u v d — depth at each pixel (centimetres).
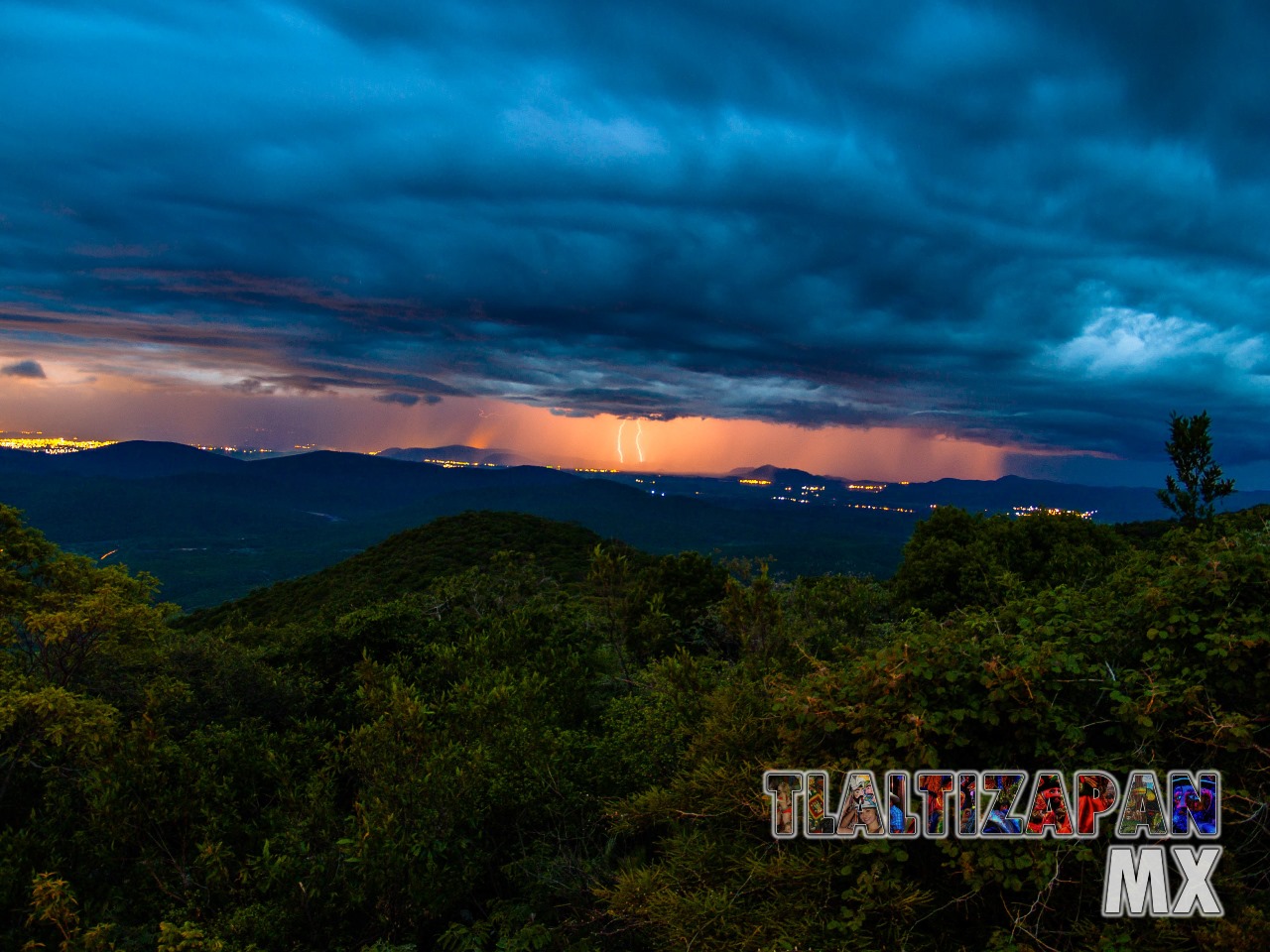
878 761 293
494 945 393
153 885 416
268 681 739
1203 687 280
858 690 323
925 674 297
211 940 333
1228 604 299
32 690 561
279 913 372
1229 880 258
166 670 706
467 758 446
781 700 357
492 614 973
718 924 295
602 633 945
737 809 348
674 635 913
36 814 506
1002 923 283
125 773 448
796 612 897
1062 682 300
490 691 541
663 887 318
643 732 498
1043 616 359
